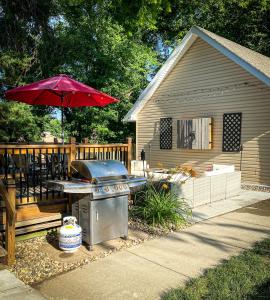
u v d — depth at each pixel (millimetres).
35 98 7488
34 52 13383
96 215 4414
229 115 11016
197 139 11734
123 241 4785
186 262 3988
